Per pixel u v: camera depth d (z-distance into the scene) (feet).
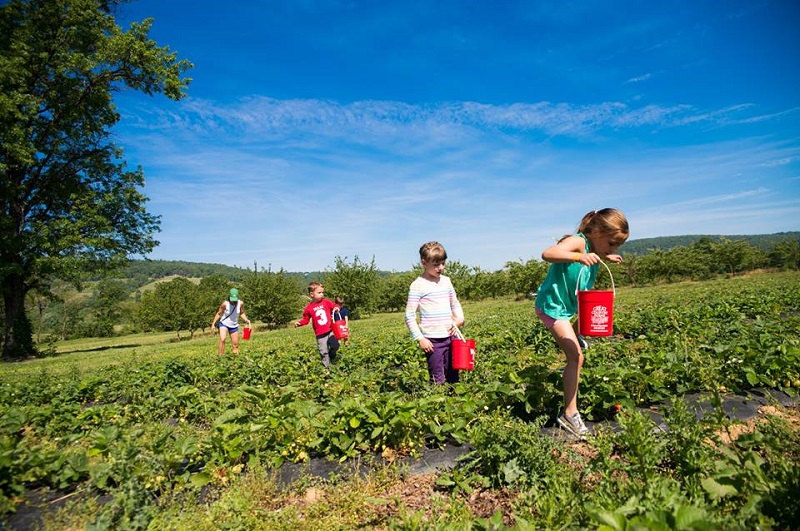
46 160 85.10
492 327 40.81
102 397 24.91
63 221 80.38
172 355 53.93
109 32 86.43
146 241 96.32
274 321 117.39
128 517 8.79
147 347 84.69
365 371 24.03
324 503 9.84
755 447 10.39
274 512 9.57
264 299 115.96
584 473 9.23
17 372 50.08
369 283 125.70
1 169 74.33
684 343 21.01
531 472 9.88
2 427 14.69
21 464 11.09
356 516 9.44
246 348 50.67
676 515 6.03
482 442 10.69
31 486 11.62
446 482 10.19
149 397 21.66
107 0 88.63
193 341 91.30
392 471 11.19
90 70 81.15
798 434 11.57
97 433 13.29
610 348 22.61
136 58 81.61
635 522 6.14
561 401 13.70
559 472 9.66
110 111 89.04
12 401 23.79
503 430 10.72
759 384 16.26
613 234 11.95
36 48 79.46
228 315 41.68
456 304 17.58
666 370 16.06
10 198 81.10
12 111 73.46
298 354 34.53
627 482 8.65
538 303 13.16
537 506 8.68
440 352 17.15
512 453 10.25
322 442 12.91
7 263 77.00
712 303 41.45
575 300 12.71
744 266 168.04
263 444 12.55
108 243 87.40
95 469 10.62
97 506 9.96
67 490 11.32
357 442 12.77
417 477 11.14
